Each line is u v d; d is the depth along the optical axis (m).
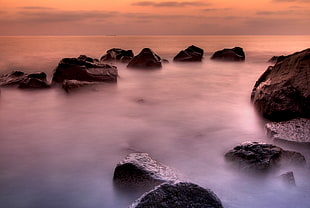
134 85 16.70
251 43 81.38
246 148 5.89
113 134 8.45
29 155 6.93
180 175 5.40
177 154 6.91
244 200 4.83
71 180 5.67
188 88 16.02
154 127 9.09
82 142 7.82
